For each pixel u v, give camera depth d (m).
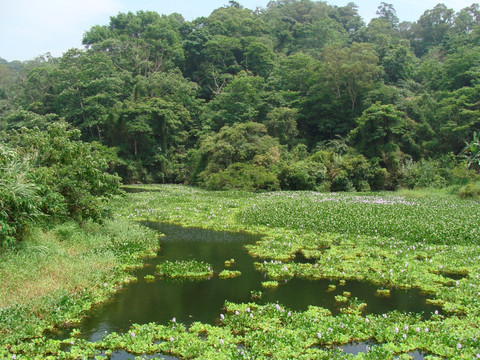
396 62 54.81
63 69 59.03
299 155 42.97
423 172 36.94
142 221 19.89
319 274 11.31
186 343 7.09
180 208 23.16
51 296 8.67
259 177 36.12
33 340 7.22
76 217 14.84
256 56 69.19
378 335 7.38
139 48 66.25
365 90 48.53
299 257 13.22
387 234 15.62
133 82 58.38
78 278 9.91
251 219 19.22
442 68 54.25
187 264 11.81
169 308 8.98
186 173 47.94
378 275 10.88
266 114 50.22
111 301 9.38
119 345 7.18
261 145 40.66
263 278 11.16
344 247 14.06
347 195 31.62
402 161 40.69
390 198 28.83
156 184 47.81
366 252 13.34
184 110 54.75
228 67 69.75
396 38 78.69
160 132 50.56
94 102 51.69
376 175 39.03
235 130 41.72
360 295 9.81
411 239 14.94
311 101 51.34
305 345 7.05
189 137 55.88
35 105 57.66
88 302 8.90
